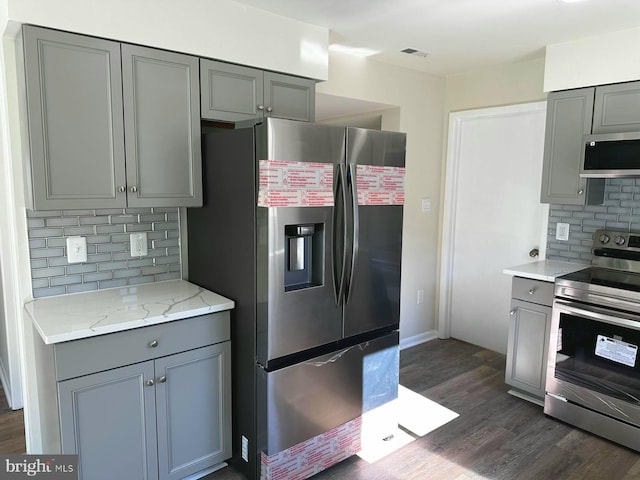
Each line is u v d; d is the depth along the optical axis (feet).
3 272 8.99
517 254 12.07
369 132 7.45
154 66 6.92
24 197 6.81
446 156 13.32
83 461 5.90
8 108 6.57
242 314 7.12
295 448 7.09
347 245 7.30
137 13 6.61
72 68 6.21
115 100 6.61
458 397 10.12
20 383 9.32
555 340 8.99
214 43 7.40
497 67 11.83
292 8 7.84
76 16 6.11
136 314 6.38
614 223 9.91
